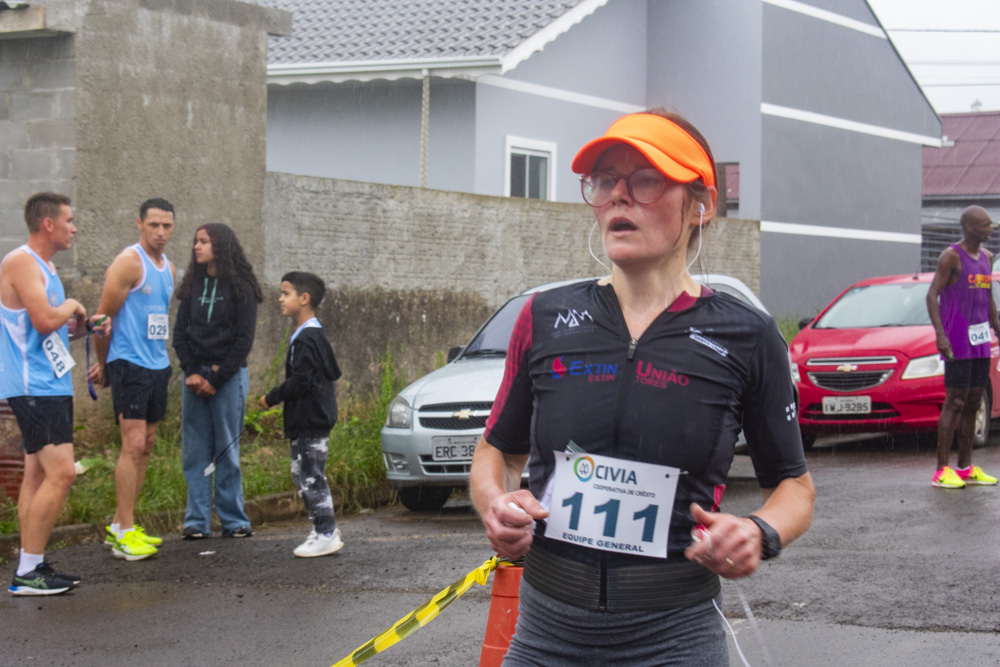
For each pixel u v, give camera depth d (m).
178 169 10.18
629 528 2.22
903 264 23.98
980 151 38.31
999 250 33.19
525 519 2.19
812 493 2.33
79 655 4.93
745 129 19.91
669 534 2.22
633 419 2.21
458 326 12.80
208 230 7.26
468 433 8.08
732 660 4.69
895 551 6.63
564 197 18.23
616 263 2.27
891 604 5.46
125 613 5.59
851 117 22.23
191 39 10.24
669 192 2.26
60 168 9.48
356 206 11.70
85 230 9.48
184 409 7.48
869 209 22.86
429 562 6.63
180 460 8.50
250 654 4.92
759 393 2.29
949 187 36.97
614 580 2.23
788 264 20.73
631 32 19.78
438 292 12.56
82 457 8.80
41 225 5.93
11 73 9.65
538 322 2.37
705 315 2.27
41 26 9.20
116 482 6.81
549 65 17.84
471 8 17.33
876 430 11.44
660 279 2.29
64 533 7.24
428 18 17.39
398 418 8.34
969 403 9.04
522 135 17.39
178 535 7.64
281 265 11.05
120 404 6.79
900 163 23.80
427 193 12.41
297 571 6.46
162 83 10.03
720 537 2.08
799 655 4.75
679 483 2.21
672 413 2.21
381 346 11.98
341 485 8.81
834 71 21.72
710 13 20.02
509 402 2.44
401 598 5.82
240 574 6.39
